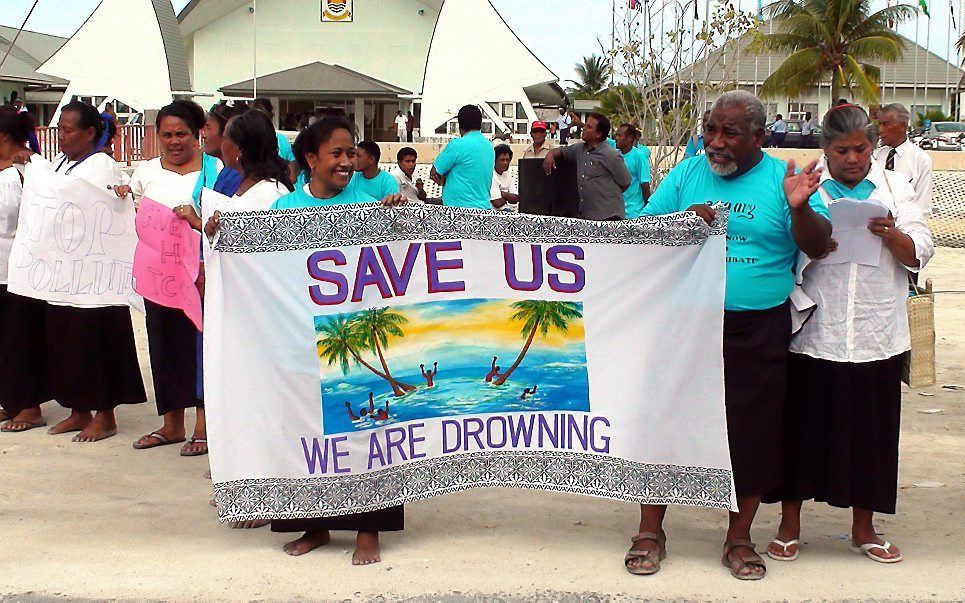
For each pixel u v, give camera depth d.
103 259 6.99
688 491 4.82
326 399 4.79
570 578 4.71
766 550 5.05
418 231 4.82
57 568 4.80
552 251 4.87
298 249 4.75
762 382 4.71
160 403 6.75
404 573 4.77
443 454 4.94
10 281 6.94
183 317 6.69
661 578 4.73
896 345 4.79
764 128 4.69
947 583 4.69
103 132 7.19
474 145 11.16
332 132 4.86
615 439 4.89
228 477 4.77
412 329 4.87
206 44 52.28
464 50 44.53
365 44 52.72
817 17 41.19
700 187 4.90
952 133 47.53
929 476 6.39
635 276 4.83
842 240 4.74
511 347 4.93
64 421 7.34
